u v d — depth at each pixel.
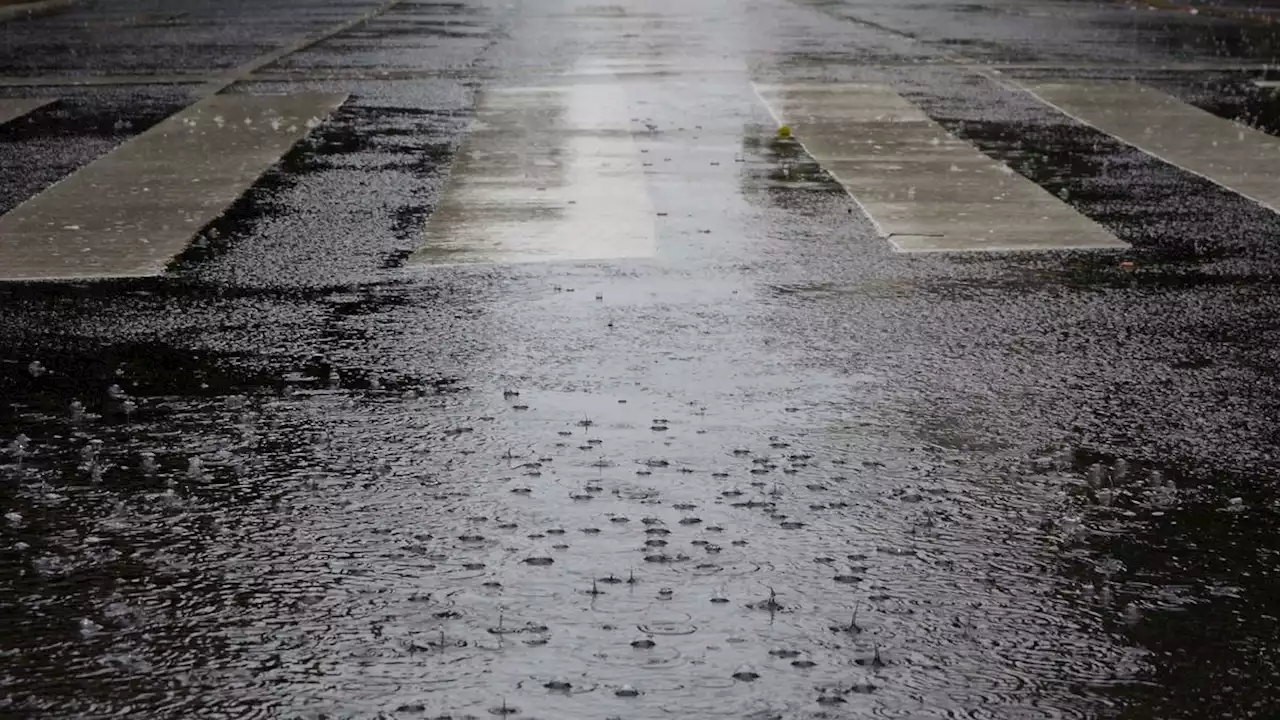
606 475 10.79
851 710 7.63
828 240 18.48
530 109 28.97
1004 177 22.50
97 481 10.77
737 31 45.78
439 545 9.61
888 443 11.48
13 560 9.46
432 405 12.38
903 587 9.02
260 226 19.33
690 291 16.03
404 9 54.97
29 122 28.03
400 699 7.75
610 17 51.03
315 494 10.48
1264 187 21.77
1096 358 13.71
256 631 8.50
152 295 16.05
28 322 15.05
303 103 29.97
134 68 36.31
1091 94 31.36
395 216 19.83
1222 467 11.02
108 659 8.20
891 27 47.75
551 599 8.84
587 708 7.64
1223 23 49.81
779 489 10.53
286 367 13.48
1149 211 20.19
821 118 28.08
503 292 16.02
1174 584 9.09
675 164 23.38
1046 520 10.03
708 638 8.37
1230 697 7.79
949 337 14.38
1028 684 7.91
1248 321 14.97
